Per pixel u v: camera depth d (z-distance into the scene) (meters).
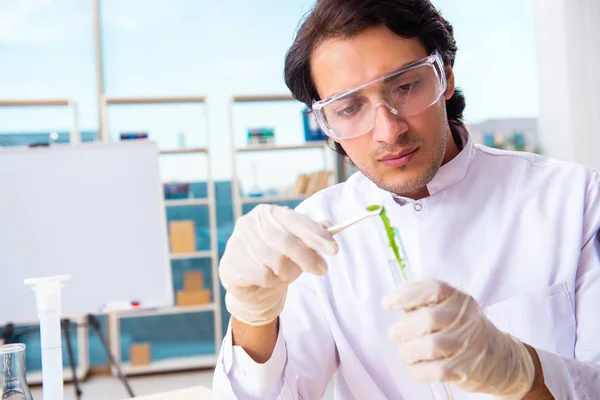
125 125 4.84
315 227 0.66
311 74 0.93
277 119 5.06
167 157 4.87
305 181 4.81
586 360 0.83
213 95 5.09
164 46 5.00
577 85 4.45
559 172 1.01
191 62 5.05
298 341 0.97
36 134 4.60
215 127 5.09
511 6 5.05
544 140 4.96
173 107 4.89
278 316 0.81
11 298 2.41
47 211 2.45
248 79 5.13
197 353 4.88
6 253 2.42
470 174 1.01
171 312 4.54
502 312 0.92
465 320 0.59
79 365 4.30
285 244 0.66
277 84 5.16
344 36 0.83
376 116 0.82
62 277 0.99
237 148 4.72
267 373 0.78
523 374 0.65
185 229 4.65
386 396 0.96
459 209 0.99
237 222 0.74
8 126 4.57
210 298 5.08
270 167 4.96
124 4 4.90
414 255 1.00
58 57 4.74
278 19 5.15
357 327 0.99
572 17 4.46
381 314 0.98
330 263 1.04
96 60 4.78
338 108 0.86
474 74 5.07
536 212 0.97
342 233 1.06
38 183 2.46
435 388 0.66
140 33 4.95
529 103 5.08
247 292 0.72
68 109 4.65
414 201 1.00
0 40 4.66
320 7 0.86
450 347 0.57
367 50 0.82
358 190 1.10
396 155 0.84
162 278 2.52
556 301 0.91
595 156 4.42
